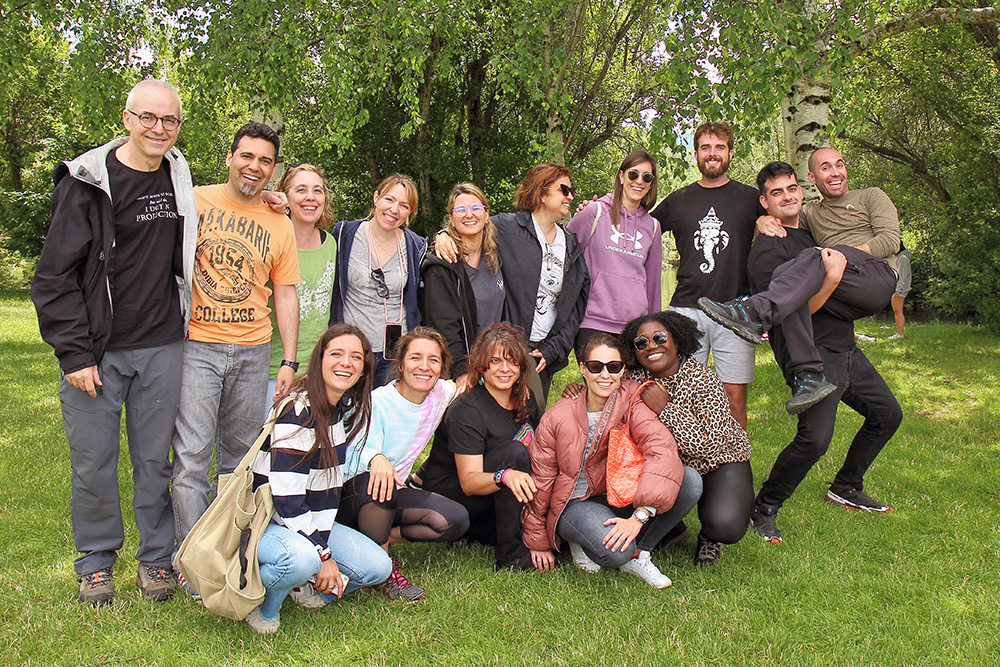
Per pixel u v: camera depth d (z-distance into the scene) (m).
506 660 2.85
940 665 2.89
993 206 14.13
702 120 7.95
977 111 14.55
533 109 14.92
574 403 3.60
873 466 5.45
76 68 9.22
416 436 3.54
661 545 3.89
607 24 13.65
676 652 2.91
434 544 3.95
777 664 2.88
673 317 3.81
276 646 2.92
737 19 6.82
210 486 3.63
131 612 3.12
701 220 4.70
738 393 4.81
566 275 4.38
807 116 7.26
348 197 20.16
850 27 6.96
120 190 3.07
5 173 25.28
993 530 4.19
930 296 15.44
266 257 3.49
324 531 3.12
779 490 4.25
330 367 3.05
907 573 3.66
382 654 2.86
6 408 6.81
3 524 4.05
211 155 14.79
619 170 4.56
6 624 3.01
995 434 6.43
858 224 4.45
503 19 9.37
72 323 3.00
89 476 3.18
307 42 8.55
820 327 4.30
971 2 8.10
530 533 3.62
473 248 4.12
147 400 3.25
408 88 8.55
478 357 3.56
